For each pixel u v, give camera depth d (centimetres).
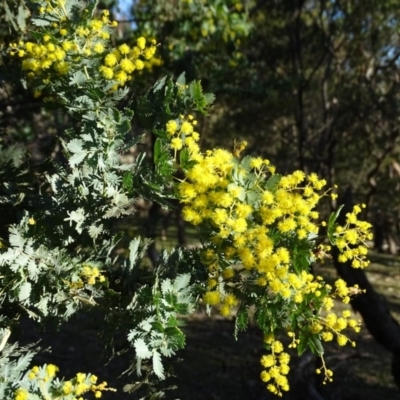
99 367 625
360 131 1262
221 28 520
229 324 843
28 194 237
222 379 644
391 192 1445
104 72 200
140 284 200
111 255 235
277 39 945
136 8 512
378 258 1653
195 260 196
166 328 172
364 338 832
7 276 190
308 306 187
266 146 1241
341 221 513
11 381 168
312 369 642
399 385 546
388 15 1061
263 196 178
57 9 205
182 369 656
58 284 189
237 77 554
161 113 200
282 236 184
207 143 1146
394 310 998
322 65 1240
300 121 891
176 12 503
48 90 224
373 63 1198
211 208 179
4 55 277
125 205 187
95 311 229
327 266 1126
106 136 188
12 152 248
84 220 187
